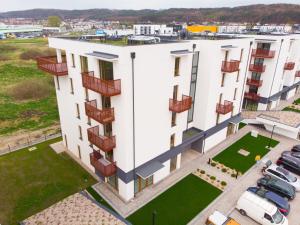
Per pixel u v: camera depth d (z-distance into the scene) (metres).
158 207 21.98
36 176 26.17
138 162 22.20
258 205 20.47
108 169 21.70
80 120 26.02
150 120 21.72
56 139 34.38
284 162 28.03
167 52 20.78
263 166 27.98
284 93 51.75
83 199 20.39
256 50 40.53
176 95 24.02
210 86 27.42
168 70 21.59
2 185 24.81
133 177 22.25
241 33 43.56
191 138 28.14
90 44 20.36
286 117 37.03
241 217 21.28
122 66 17.77
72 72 24.48
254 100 43.53
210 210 21.84
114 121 20.62
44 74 76.00
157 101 21.67
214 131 31.58
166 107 22.94
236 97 33.94
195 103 29.39
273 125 34.81
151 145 22.91
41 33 193.38
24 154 30.44
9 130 39.19
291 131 34.66
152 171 22.56
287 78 50.06
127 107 19.08
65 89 26.91
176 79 22.91
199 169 27.42
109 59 17.55
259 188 23.44
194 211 21.66
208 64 26.64
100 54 19.20
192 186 24.77
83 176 26.14
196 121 30.06
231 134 36.41
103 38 27.83
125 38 27.81
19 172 26.86
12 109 48.25
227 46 27.56
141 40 22.31
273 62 39.97
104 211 19.05
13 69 80.25
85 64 22.41
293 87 53.34
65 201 20.17
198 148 31.02
